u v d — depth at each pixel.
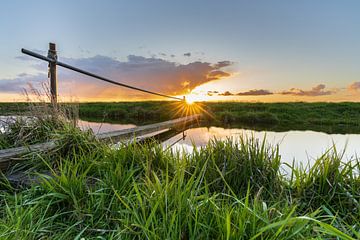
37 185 1.82
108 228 1.45
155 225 1.22
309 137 5.95
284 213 1.26
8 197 1.80
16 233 1.20
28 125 3.22
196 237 1.14
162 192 1.32
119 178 1.77
